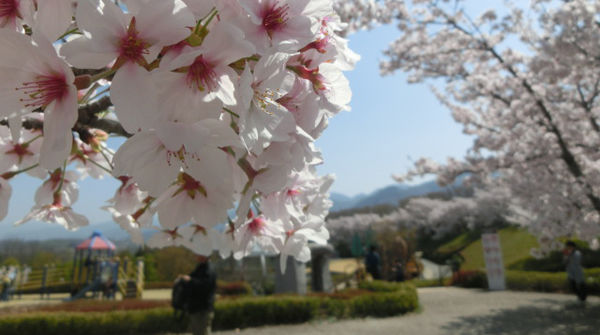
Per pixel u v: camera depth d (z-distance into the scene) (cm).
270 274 1739
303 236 116
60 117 65
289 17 77
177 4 63
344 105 91
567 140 848
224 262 1825
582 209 852
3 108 64
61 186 133
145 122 61
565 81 830
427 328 773
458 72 1046
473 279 1511
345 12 622
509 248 2106
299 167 82
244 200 84
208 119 68
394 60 1058
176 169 75
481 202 2359
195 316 475
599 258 1391
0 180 113
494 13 882
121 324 795
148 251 2419
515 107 873
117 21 63
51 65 63
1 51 62
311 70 86
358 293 1013
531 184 915
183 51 65
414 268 2053
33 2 71
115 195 123
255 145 71
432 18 930
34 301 1521
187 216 98
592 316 790
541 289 1230
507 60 879
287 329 812
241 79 65
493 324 780
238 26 71
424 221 3253
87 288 1471
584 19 673
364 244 2777
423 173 1188
